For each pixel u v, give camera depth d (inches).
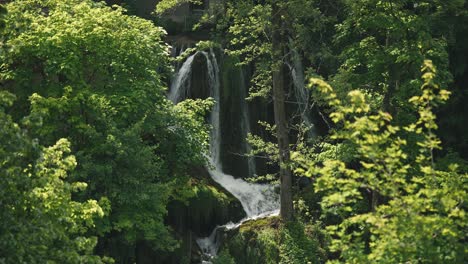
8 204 726.5
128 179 1148.5
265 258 1378.0
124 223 1134.4
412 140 1220.5
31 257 712.4
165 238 1230.3
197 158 1348.4
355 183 630.5
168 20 2117.4
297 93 1905.8
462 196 659.4
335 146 1314.0
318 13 1379.2
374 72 1298.0
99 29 1250.6
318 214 1498.5
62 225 809.5
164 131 1339.8
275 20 1398.9
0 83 1286.9
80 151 1122.0
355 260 643.5
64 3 1365.7
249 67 1878.7
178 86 1873.8
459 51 1595.7
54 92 1206.9
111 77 1301.7
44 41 1216.2
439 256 637.3
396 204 627.8
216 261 1339.8
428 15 1333.7
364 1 1288.1
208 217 1546.5
